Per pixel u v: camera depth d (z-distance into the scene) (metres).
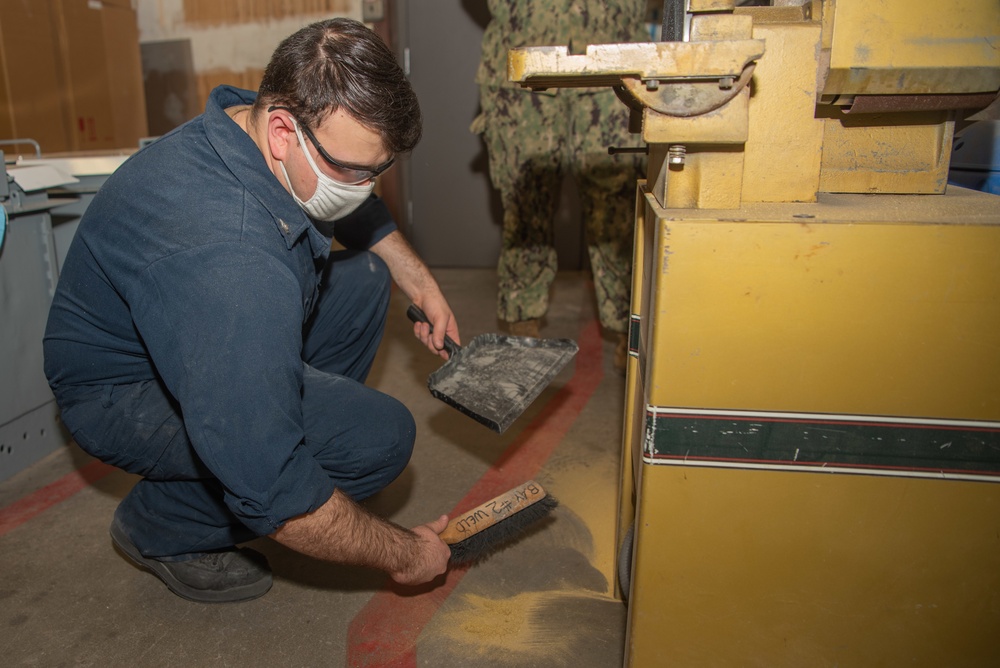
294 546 0.95
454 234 3.60
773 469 0.86
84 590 1.35
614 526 1.53
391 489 1.69
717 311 0.82
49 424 1.88
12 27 2.73
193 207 0.94
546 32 2.16
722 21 0.82
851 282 0.80
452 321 1.50
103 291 1.07
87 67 3.09
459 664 1.16
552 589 1.34
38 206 1.74
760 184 0.96
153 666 1.16
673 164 0.89
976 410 0.82
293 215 1.00
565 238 3.66
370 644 1.21
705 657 0.94
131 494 1.33
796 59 0.92
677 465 0.87
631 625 0.94
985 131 1.42
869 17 0.88
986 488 0.84
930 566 0.88
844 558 0.88
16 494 1.68
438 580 1.37
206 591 1.30
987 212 0.86
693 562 0.90
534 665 1.16
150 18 3.53
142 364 1.14
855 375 0.82
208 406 0.85
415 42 3.33
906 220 0.79
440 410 2.10
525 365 1.42
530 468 1.78
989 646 0.90
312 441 1.17
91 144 3.12
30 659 1.18
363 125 0.91
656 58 0.82
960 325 0.80
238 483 0.87
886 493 0.86
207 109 1.05
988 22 0.88
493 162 2.39
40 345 1.81
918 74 0.89
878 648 0.92
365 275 1.49
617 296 2.32
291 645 1.21
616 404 2.15
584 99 2.16
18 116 2.78
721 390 0.84
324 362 1.51
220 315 0.86
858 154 1.03
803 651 0.93
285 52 0.93
